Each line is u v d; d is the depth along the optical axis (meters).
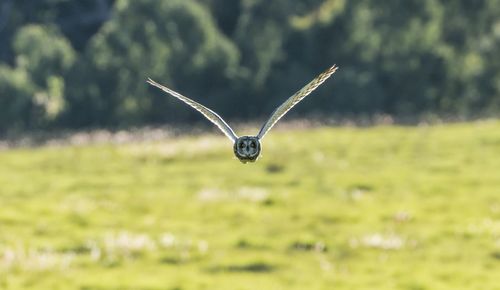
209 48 96.88
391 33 94.56
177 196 37.81
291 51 98.88
